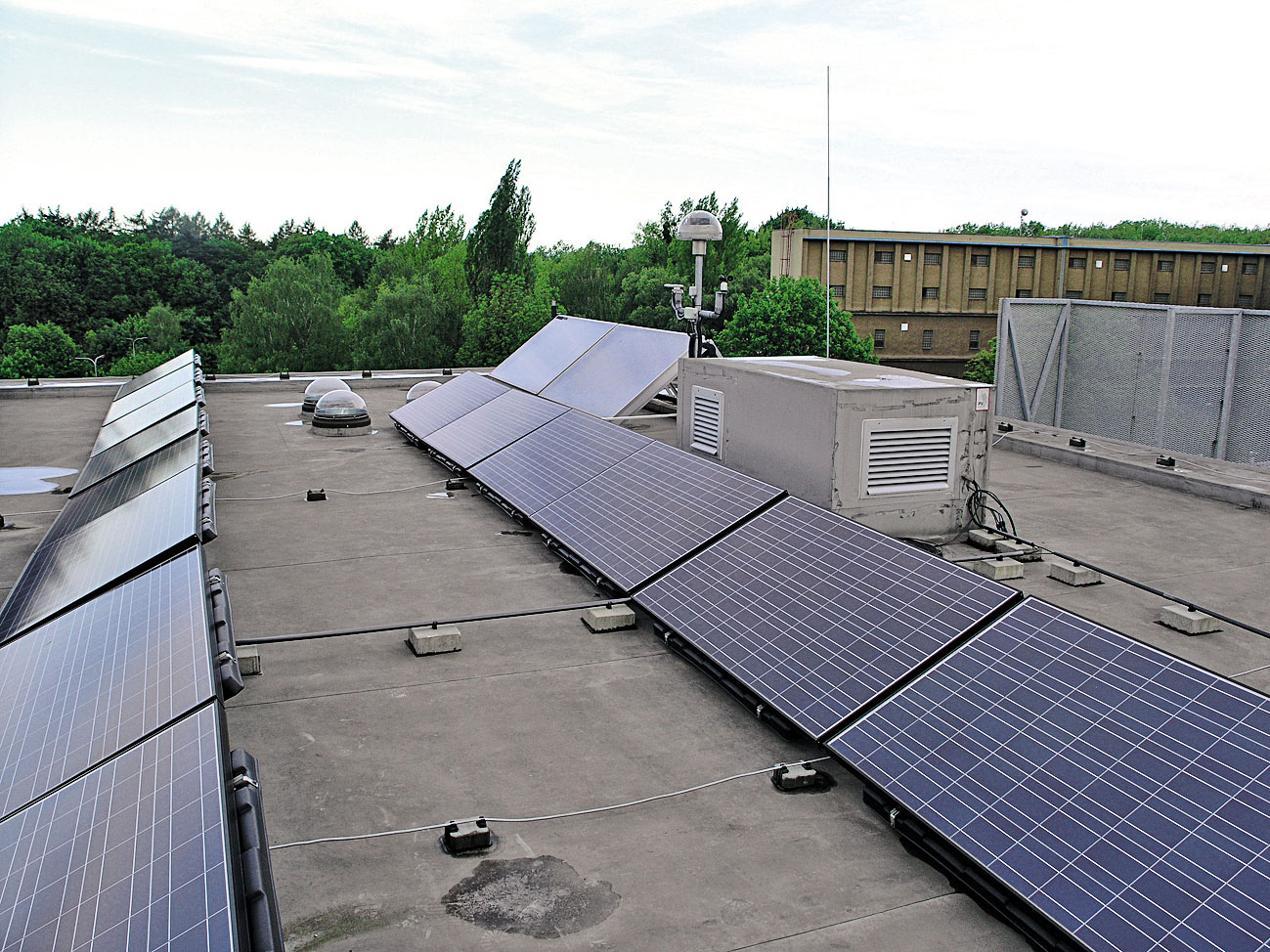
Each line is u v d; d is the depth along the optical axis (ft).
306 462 53.52
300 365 275.80
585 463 40.88
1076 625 19.65
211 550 36.42
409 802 18.86
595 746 21.25
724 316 265.13
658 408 58.44
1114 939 13.26
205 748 13.50
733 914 15.53
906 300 215.51
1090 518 41.09
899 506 32.96
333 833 17.80
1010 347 96.12
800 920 15.40
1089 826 15.12
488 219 277.03
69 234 453.99
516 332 259.19
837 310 200.44
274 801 18.89
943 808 16.63
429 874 16.56
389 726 22.11
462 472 48.08
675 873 16.65
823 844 17.58
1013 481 48.57
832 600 23.99
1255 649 26.55
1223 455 91.15
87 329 359.66
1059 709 17.69
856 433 31.58
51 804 13.91
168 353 347.97
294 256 439.63
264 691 23.98
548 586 32.24
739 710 23.09
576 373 58.65
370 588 31.96
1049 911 14.07
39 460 57.77
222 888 10.57
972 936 15.02
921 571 23.67
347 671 25.23
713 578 27.45
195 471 31.04
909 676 20.22
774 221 362.94
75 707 17.03
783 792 19.42
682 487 34.37
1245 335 89.56
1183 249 220.64
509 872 16.62
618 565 30.81
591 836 17.78
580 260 305.94
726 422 38.42
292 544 37.19
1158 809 14.94
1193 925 13.01
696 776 19.98
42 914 11.27
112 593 22.54
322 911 15.53
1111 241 218.18
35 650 21.13
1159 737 16.25
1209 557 35.58
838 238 211.20
